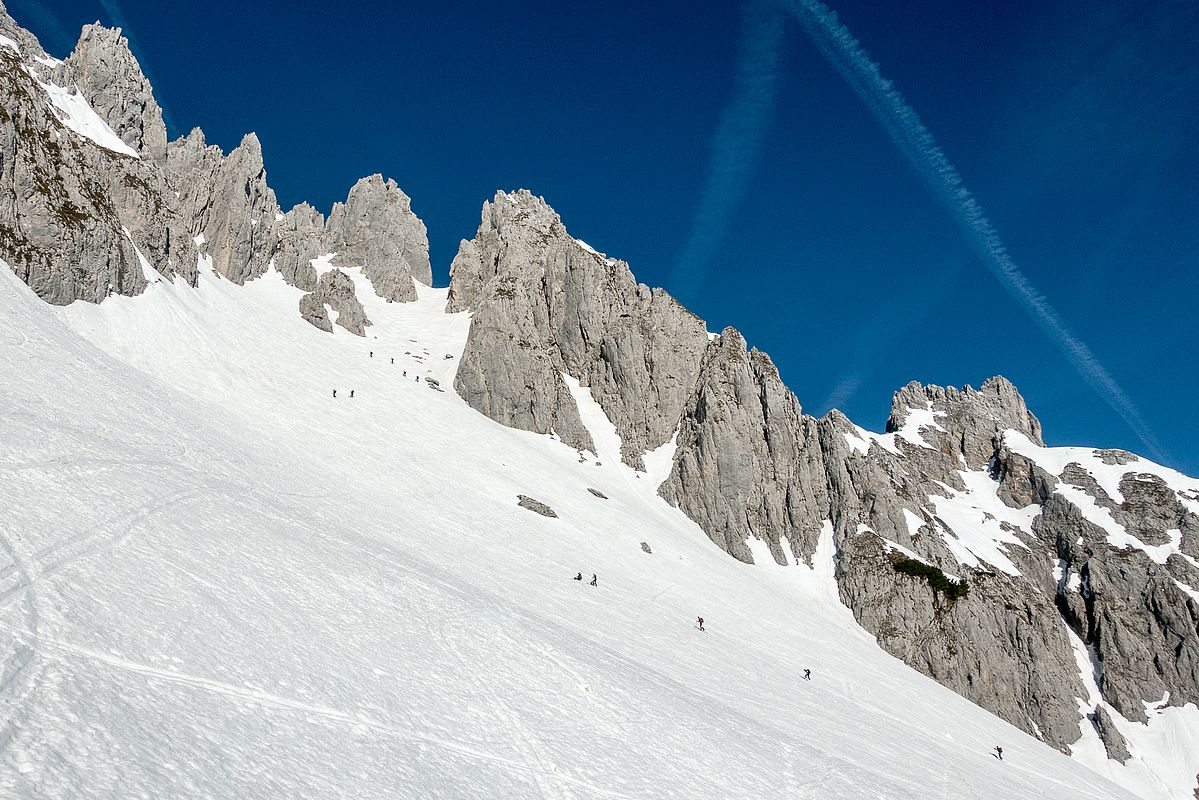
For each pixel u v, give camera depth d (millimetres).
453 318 146625
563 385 115812
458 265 155625
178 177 123750
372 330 131000
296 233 154500
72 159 69562
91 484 19812
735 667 47125
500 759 15711
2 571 12461
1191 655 91188
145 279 71188
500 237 151000
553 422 111812
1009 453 140750
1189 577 100875
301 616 17641
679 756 20812
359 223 172500
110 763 8852
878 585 93812
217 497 25047
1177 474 122250
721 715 29125
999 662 85938
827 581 99688
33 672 9906
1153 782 77062
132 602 13734
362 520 42219
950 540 108500
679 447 115812
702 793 18844
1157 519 111938
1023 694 84562
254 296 116375
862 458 113438
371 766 12547
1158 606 97938
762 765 23641
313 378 82375
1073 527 116250
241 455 44250
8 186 58906
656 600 59094
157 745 9812
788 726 35906
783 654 60750
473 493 67625
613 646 37344
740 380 118688
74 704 9664
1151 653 94062
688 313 131750
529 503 71438
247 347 80125
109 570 14625
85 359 46156
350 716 14070
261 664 14086
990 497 134750
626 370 122312
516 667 21844
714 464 108688
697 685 37094
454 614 24109
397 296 161750
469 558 45938
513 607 31969
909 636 87812
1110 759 79875
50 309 56125
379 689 15992
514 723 17906
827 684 56906
